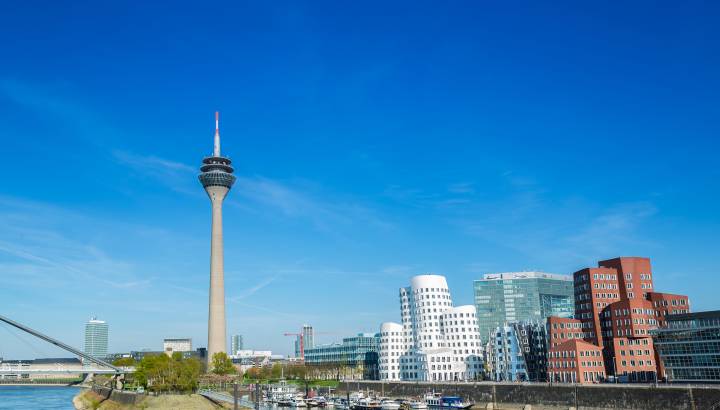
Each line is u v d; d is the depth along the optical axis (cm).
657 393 19062
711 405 17588
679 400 18425
